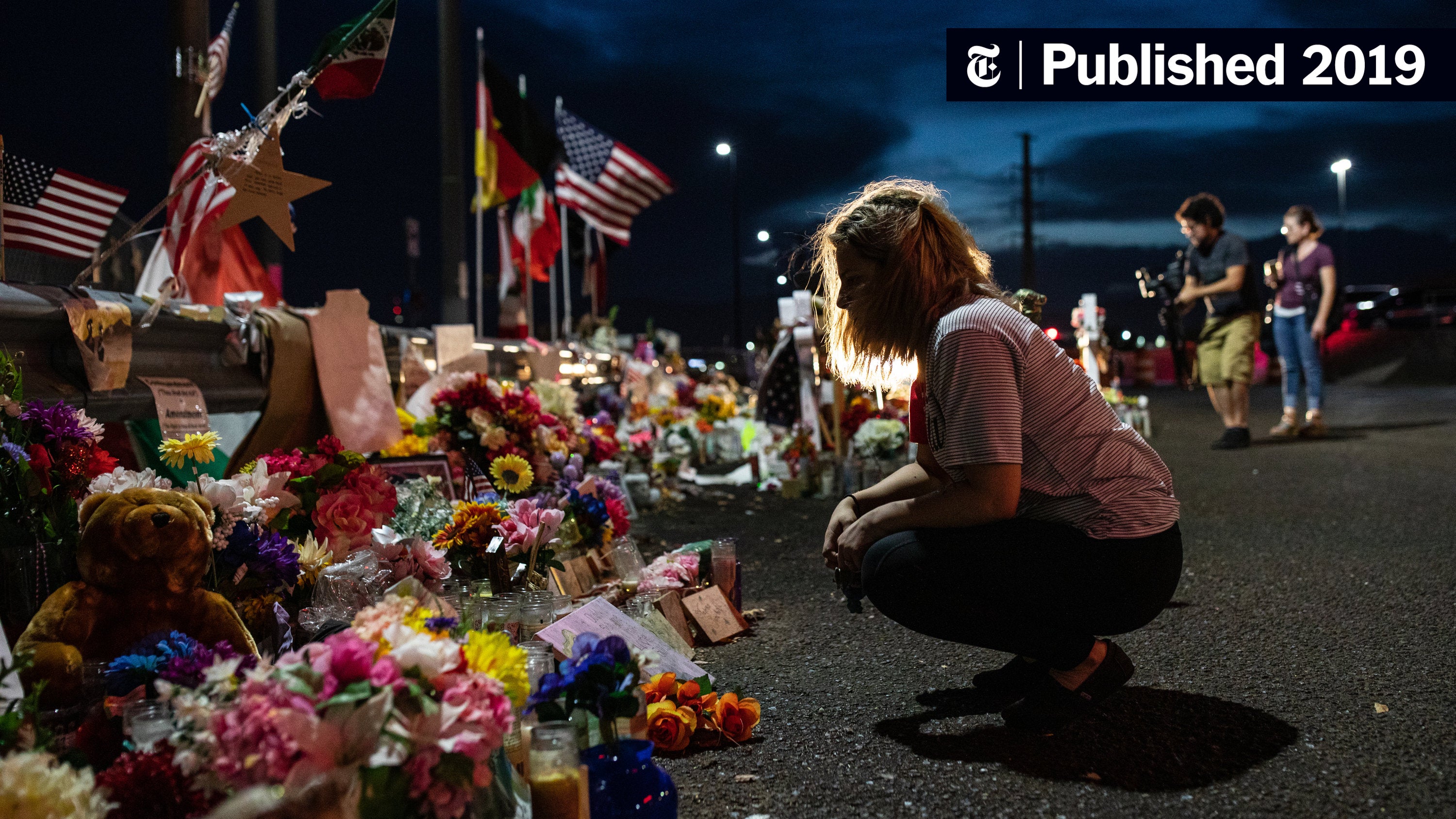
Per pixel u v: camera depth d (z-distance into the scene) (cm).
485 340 855
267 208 403
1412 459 984
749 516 777
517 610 315
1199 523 673
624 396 1395
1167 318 1215
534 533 375
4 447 262
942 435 287
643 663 242
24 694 218
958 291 292
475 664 205
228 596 285
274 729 170
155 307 397
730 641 414
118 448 437
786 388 943
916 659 381
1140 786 264
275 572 291
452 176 1247
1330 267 1222
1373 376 2502
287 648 281
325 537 345
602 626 319
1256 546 586
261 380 481
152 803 187
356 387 510
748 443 1260
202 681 218
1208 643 393
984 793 261
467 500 448
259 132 399
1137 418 1375
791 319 928
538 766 210
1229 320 1139
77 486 285
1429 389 2152
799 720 318
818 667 375
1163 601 294
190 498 259
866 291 292
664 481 935
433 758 179
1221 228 1138
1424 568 513
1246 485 847
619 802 223
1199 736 297
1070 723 304
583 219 1736
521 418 545
